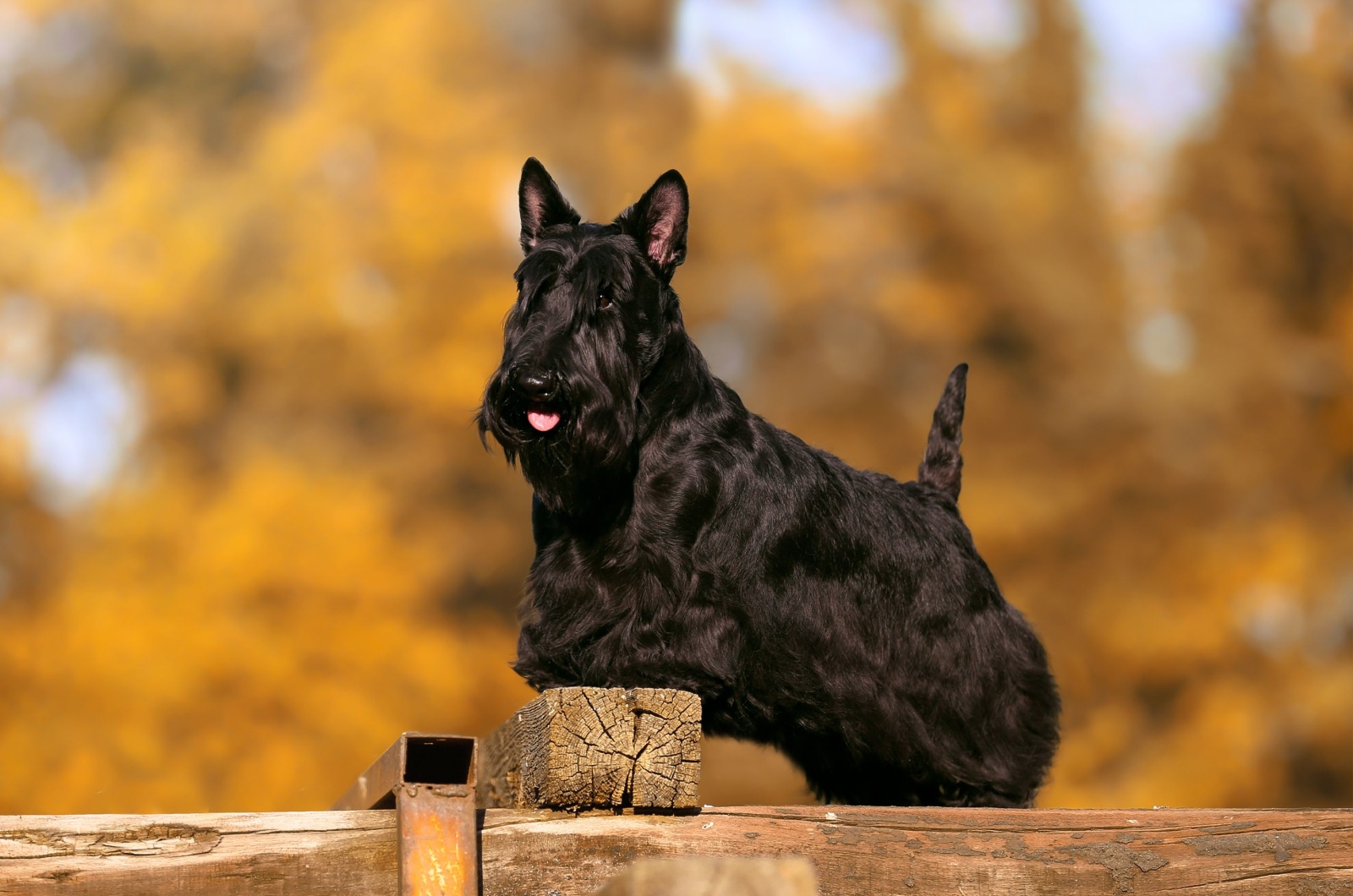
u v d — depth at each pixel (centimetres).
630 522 479
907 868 381
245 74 2456
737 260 2033
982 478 1961
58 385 1952
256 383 1950
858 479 554
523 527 1970
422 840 352
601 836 372
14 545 1791
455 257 1953
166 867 353
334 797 1605
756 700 497
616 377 479
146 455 1905
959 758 544
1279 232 2222
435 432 1936
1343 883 388
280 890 356
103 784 1536
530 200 549
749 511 494
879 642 528
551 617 485
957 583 556
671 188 518
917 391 2022
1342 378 2122
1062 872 385
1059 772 1855
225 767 1580
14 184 1977
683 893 275
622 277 493
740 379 2045
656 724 380
